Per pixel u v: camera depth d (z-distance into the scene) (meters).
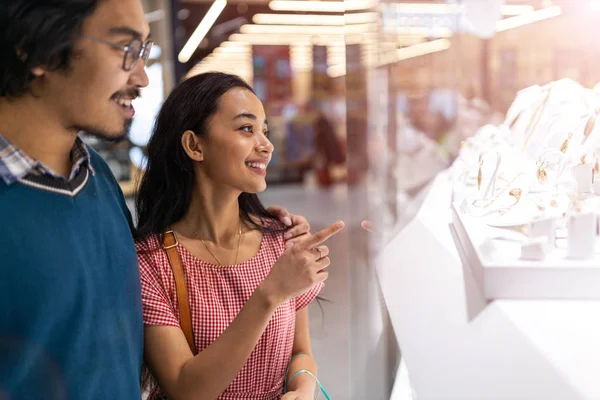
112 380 1.10
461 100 1.71
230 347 1.22
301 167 12.16
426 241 1.21
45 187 0.99
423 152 1.68
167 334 1.30
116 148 6.14
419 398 0.72
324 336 3.40
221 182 1.39
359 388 1.01
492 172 1.31
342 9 1.12
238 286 1.40
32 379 0.96
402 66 1.52
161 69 8.23
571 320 0.81
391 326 0.95
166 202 1.42
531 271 0.89
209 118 1.37
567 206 1.12
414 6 1.54
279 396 1.48
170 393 1.29
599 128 1.24
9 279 0.93
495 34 1.61
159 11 8.19
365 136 1.03
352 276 1.02
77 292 1.02
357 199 1.03
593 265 0.89
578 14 1.48
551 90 1.35
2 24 0.92
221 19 10.08
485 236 1.08
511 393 0.68
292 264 1.20
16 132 1.01
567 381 0.68
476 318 0.86
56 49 0.94
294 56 12.66
